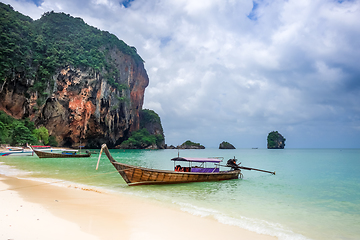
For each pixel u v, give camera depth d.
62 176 18.22
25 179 15.85
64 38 92.12
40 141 67.19
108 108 92.56
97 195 11.34
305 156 69.19
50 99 77.25
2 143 54.03
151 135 125.88
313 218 9.08
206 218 8.25
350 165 36.09
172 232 6.65
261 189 15.12
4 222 6.32
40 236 5.56
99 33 110.00
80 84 82.69
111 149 96.06
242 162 43.69
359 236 7.25
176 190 13.75
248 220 8.52
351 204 11.41
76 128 83.50
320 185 17.11
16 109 70.50
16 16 83.69
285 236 6.93
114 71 102.19
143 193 12.46
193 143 161.50
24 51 74.50
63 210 8.12
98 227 6.59
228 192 13.88
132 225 7.02
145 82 138.50
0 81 64.62
